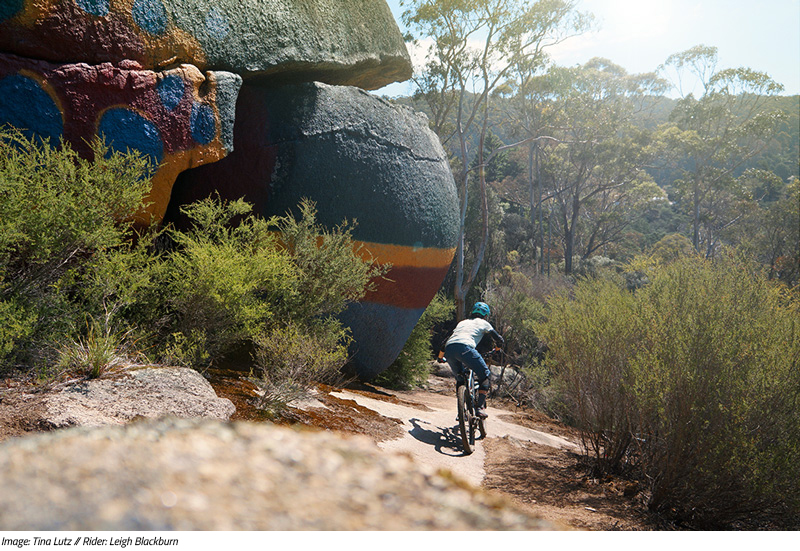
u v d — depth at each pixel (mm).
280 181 6727
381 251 7660
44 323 3385
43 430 2465
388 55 8039
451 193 8984
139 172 4074
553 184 44312
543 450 5934
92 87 4848
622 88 41031
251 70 5977
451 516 405
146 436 483
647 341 4918
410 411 6141
